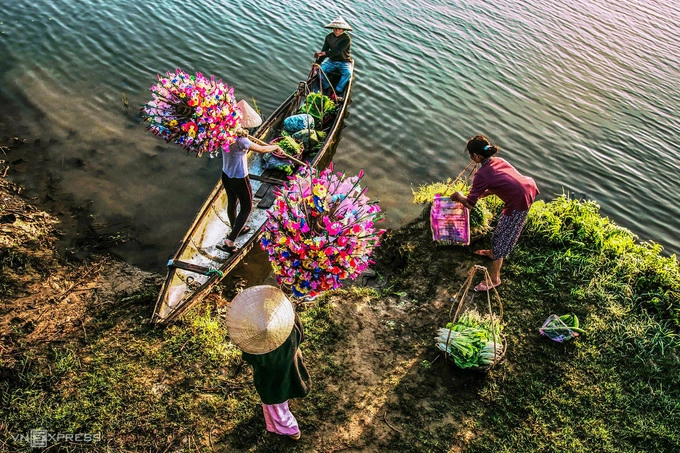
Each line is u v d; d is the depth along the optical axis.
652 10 16.55
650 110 10.80
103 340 5.02
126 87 9.12
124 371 4.70
